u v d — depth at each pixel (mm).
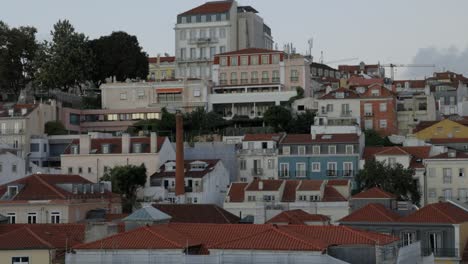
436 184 189250
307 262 79812
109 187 174625
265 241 82750
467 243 120562
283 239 82750
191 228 93312
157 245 84375
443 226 118250
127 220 96438
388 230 120000
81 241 101750
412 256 91688
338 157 198375
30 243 98750
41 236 102000
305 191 175875
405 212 135375
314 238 85625
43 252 98000
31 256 98062
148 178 195000
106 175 190375
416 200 183000
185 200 183625
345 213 167750
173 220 132625
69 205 149375
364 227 120688
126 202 173875
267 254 80562
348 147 198125
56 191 152375
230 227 92375
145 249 83875
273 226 90625
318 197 174750
